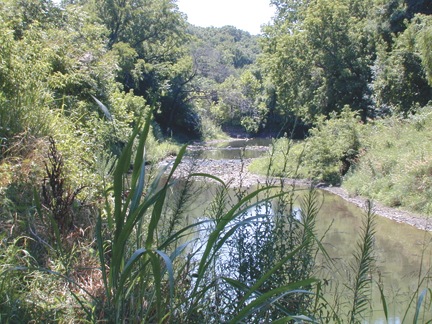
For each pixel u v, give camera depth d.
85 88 8.93
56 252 2.52
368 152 14.37
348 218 9.36
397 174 11.64
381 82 22.08
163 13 34.03
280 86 29.03
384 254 6.26
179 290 2.08
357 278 2.05
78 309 2.11
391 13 26.28
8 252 2.33
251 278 2.23
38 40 7.90
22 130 4.09
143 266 1.58
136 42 34.09
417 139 13.66
